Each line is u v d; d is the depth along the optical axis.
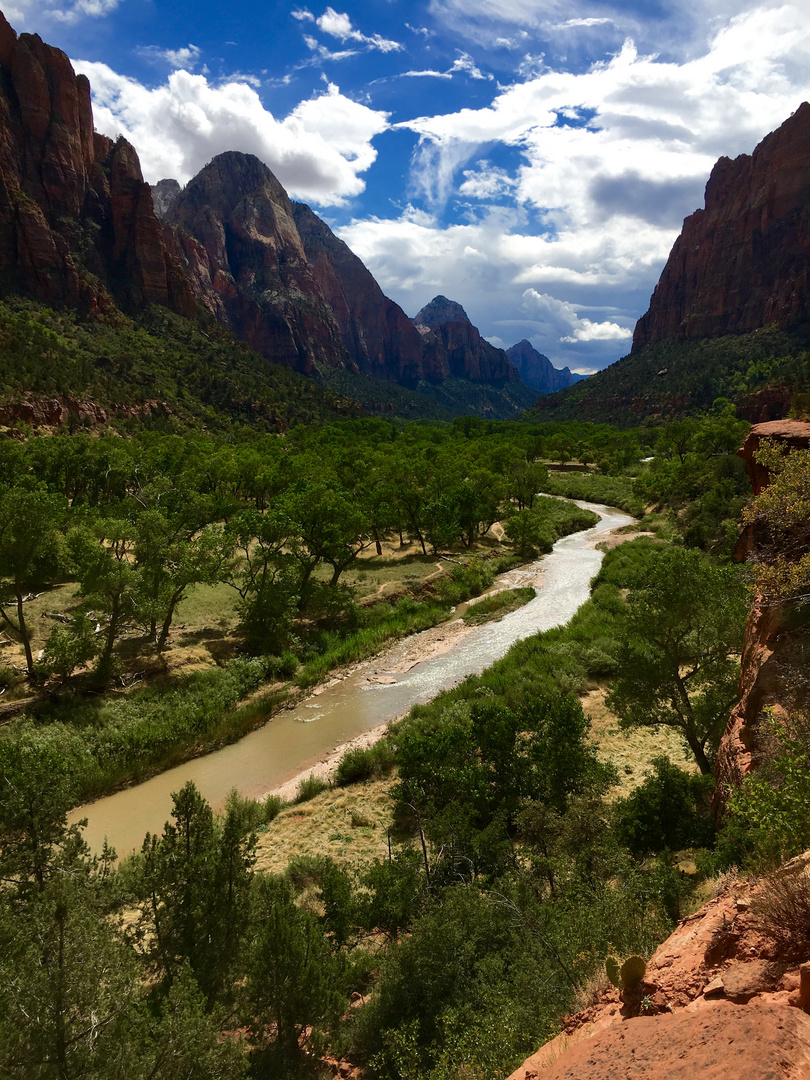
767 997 3.96
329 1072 9.91
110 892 11.87
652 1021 3.92
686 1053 3.33
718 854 11.30
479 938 10.88
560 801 17.31
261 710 28.12
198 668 30.34
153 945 11.50
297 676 31.78
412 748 19.69
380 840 18.62
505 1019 7.50
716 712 17.39
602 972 6.54
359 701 30.02
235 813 12.13
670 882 10.69
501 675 29.62
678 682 17.98
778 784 9.24
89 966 7.69
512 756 18.95
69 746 22.08
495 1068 6.78
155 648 31.48
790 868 5.34
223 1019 10.59
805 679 11.16
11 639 29.56
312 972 10.52
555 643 33.25
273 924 10.86
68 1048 7.08
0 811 11.62
